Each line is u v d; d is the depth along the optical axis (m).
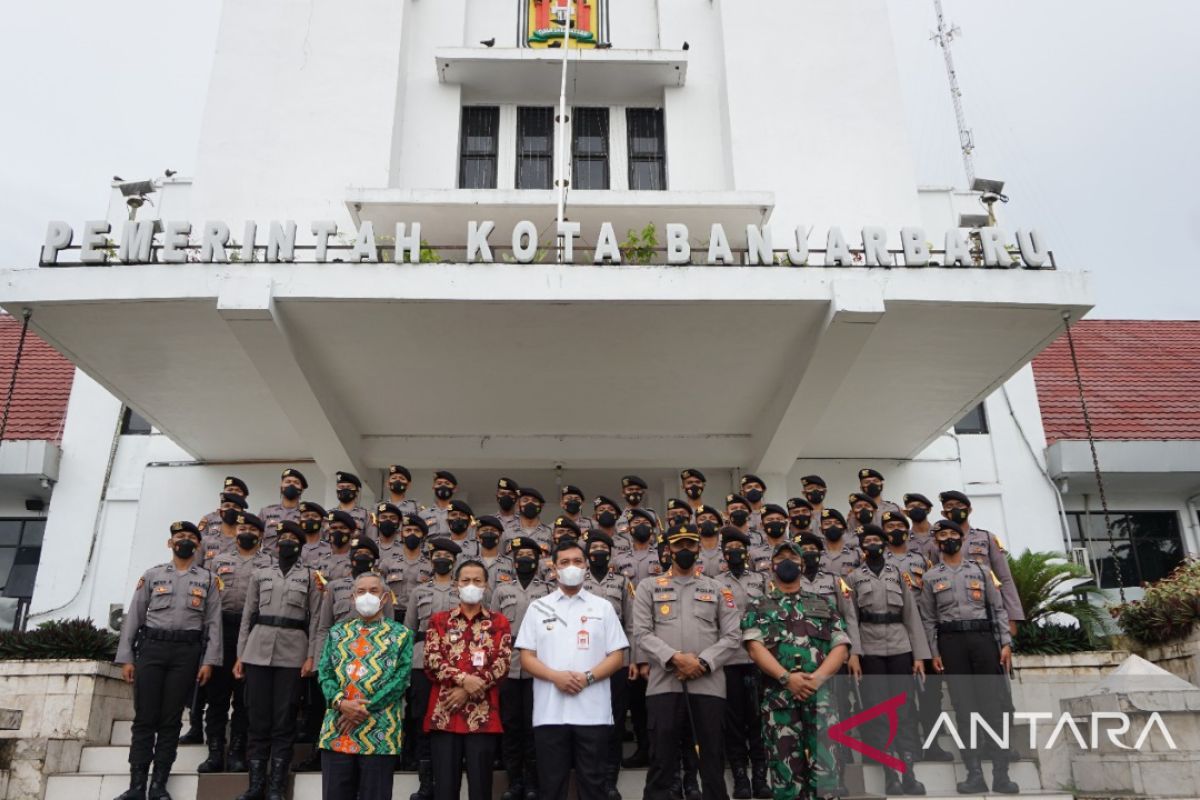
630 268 8.02
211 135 11.48
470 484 12.23
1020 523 12.30
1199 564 8.56
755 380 9.60
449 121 12.27
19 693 7.51
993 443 12.66
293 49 11.95
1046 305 8.05
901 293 7.96
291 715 6.43
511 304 8.00
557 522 7.72
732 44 12.24
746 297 7.98
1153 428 13.39
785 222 11.46
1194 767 6.45
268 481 11.62
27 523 12.75
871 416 10.56
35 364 13.93
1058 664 8.20
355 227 11.14
